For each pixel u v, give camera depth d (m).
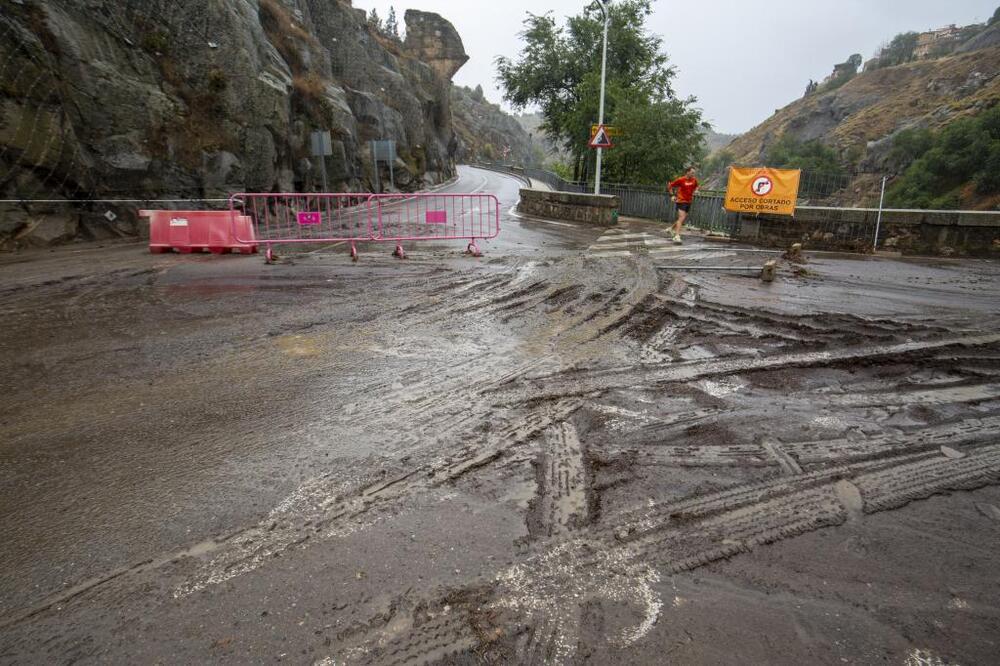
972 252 10.31
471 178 51.75
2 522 2.41
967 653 1.79
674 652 1.78
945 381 4.11
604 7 17.41
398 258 9.42
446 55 62.00
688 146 22.28
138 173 11.77
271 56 17.89
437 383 4.03
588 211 16.67
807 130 140.00
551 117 32.25
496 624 1.90
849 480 2.79
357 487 2.70
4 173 9.24
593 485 2.74
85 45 10.92
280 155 17.08
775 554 2.25
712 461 2.97
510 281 7.52
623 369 4.32
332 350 4.73
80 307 5.99
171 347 4.74
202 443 3.12
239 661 1.74
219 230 9.57
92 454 2.99
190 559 2.20
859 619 1.92
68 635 1.83
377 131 30.73
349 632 1.86
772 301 6.48
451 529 2.40
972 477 2.82
